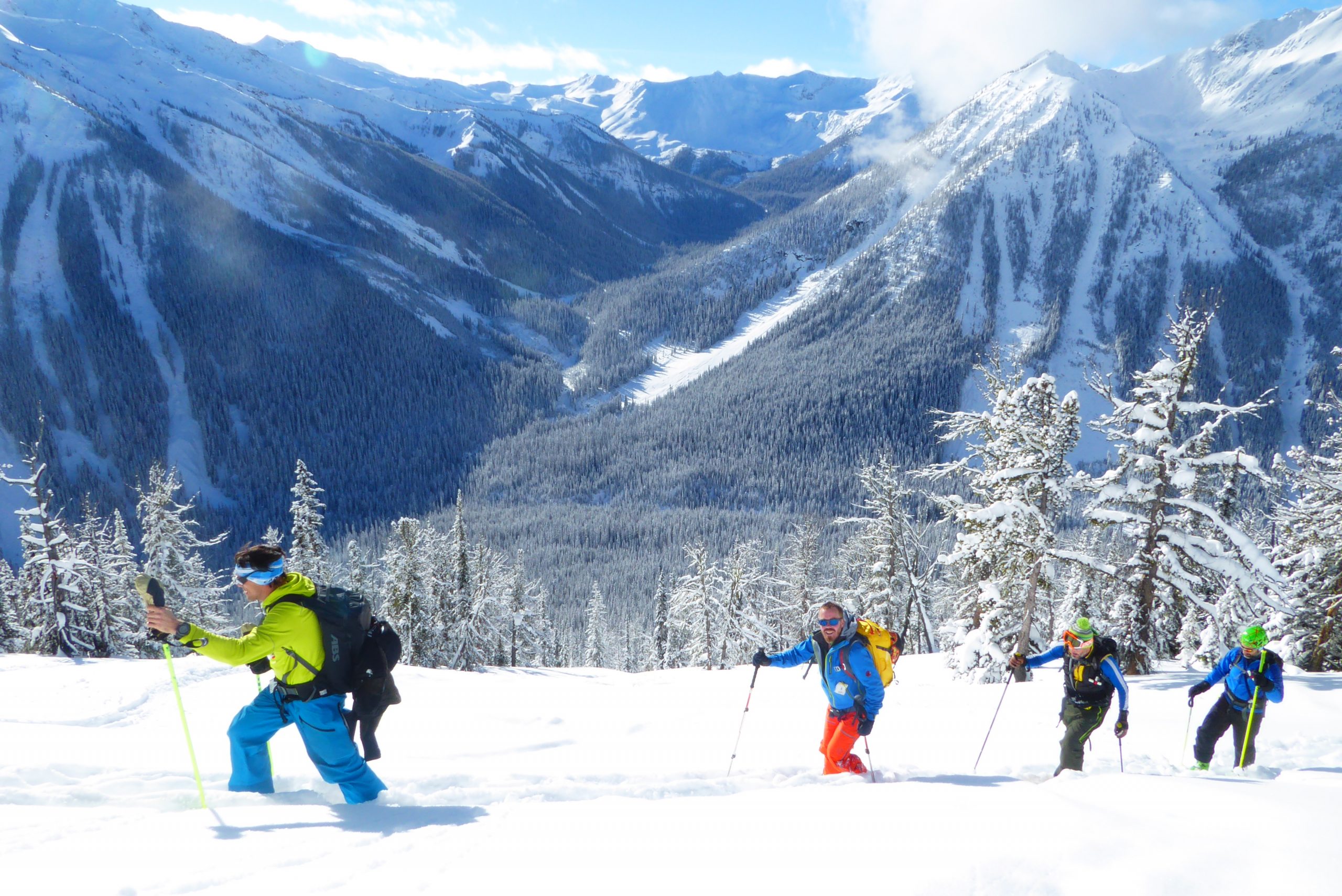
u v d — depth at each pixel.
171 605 37.47
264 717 5.36
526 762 8.79
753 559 52.47
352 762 5.23
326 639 5.11
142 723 12.60
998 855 3.77
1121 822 4.37
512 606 56.47
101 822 4.60
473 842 4.16
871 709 6.61
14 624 35.38
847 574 46.59
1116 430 19.81
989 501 21.91
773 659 7.06
